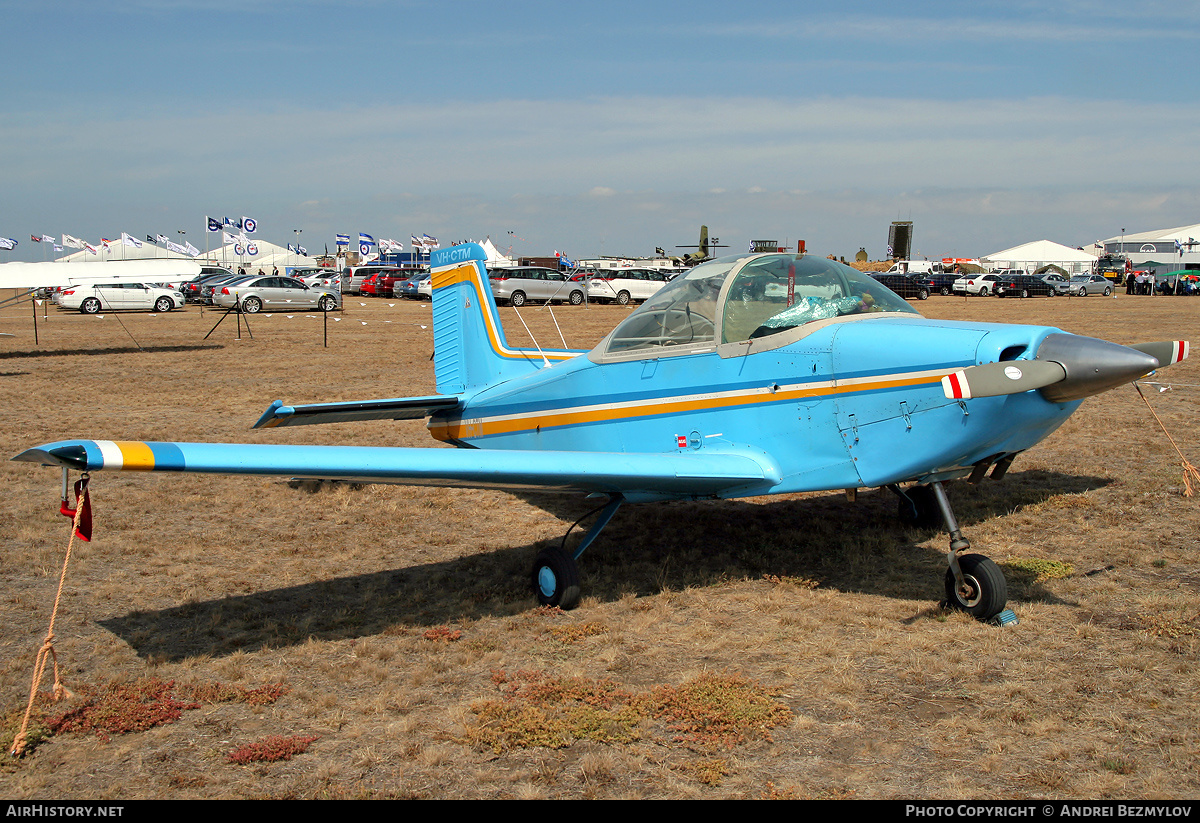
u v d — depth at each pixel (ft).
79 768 10.08
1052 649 12.89
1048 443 28.04
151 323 83.92
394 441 29.63
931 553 17.94
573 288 109.60
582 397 19.34
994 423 13.46
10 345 62.18
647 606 15.21
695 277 17.43
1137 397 36.55
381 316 94.89
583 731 10.71
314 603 15.64
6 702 11.67
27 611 15.11
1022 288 132.57
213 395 39.47
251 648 13.58
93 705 11.56
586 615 14.92
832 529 19.85
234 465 11.98
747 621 14.43
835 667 12.48
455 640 13.88
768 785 9.55
